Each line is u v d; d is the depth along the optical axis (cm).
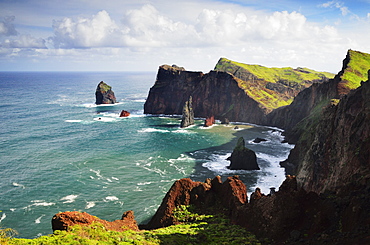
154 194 7925
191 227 4450
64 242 3019
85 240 3120
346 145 6041
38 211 6944
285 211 3903
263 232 3969
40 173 9388
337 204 3706
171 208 5153
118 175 9312
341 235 3017
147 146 13038
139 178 9088
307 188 7300
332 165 6488
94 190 8138
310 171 7481
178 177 9219
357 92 6762
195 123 19788
